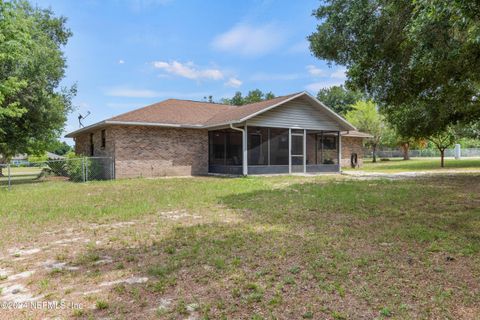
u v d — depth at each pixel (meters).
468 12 3.99
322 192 9.07
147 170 15.38
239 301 2.72
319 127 17.52
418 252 3.86
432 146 45.66
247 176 14.99
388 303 2.61
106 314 2.58
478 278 3.08
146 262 3.75
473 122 14.16
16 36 12.47
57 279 3.33
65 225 5.62
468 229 4.86
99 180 14.33
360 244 4.20
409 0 5.78
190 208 6.99
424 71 6.87
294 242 4.33
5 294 3.01
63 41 21.20
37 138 16.86
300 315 2.47
